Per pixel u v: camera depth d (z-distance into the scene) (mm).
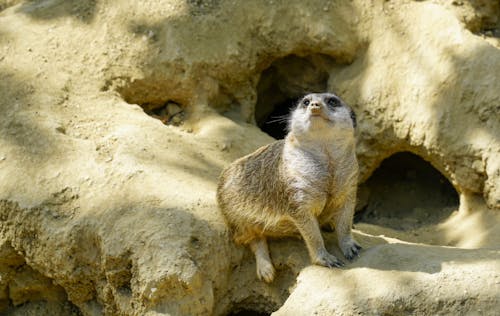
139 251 6117
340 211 6332
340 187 6148
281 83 9602
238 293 6543
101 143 7348
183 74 8523
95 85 8203
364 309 5602
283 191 6078
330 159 6043
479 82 7781
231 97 8906
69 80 8086
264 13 8836
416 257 5949
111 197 6645
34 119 7410
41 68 8094
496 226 7359
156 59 8508
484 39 8797
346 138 6000
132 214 6449
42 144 7152
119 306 6262
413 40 8523
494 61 7848
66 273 6469
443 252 6066
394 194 9180
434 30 8422
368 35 8766
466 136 7707
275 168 6184
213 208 6684
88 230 6445
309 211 6055
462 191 7926
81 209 6598
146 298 5969
